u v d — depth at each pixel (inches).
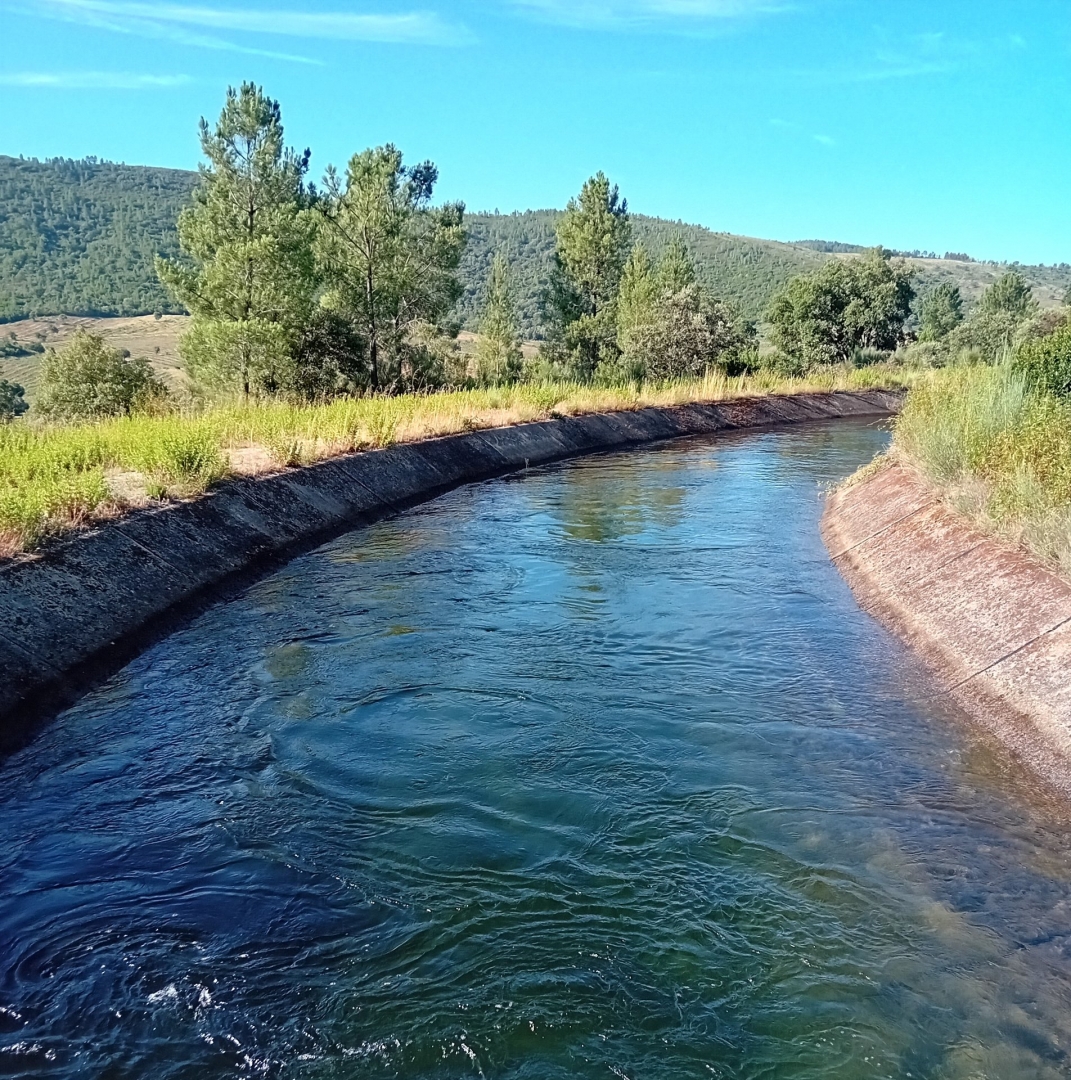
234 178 1136.8
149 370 1330.0
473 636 415.8
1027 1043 175.3
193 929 208.5
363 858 237.3
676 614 447.5
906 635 403.9
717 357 1753.2
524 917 212.8
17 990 188.4
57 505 429.7
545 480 892.6
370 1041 175.6
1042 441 452.4
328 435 759.7
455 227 1486.2
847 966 196.5
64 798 268.1
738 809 262.1
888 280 2193.7
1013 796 268.1
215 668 372.8
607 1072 168.7
